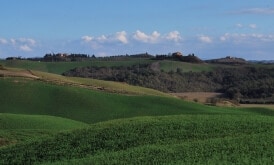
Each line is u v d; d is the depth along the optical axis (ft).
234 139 131.34
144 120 167.53
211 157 112.68
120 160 117.19
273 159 108.27
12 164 131.44
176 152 120.26
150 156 118.11
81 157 130.93
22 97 315.17
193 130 148.77
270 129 147.43
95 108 306.35
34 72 396.37
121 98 329.31
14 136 180.55
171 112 300.20
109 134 148.77
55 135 157.79
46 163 125.59
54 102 312.29
